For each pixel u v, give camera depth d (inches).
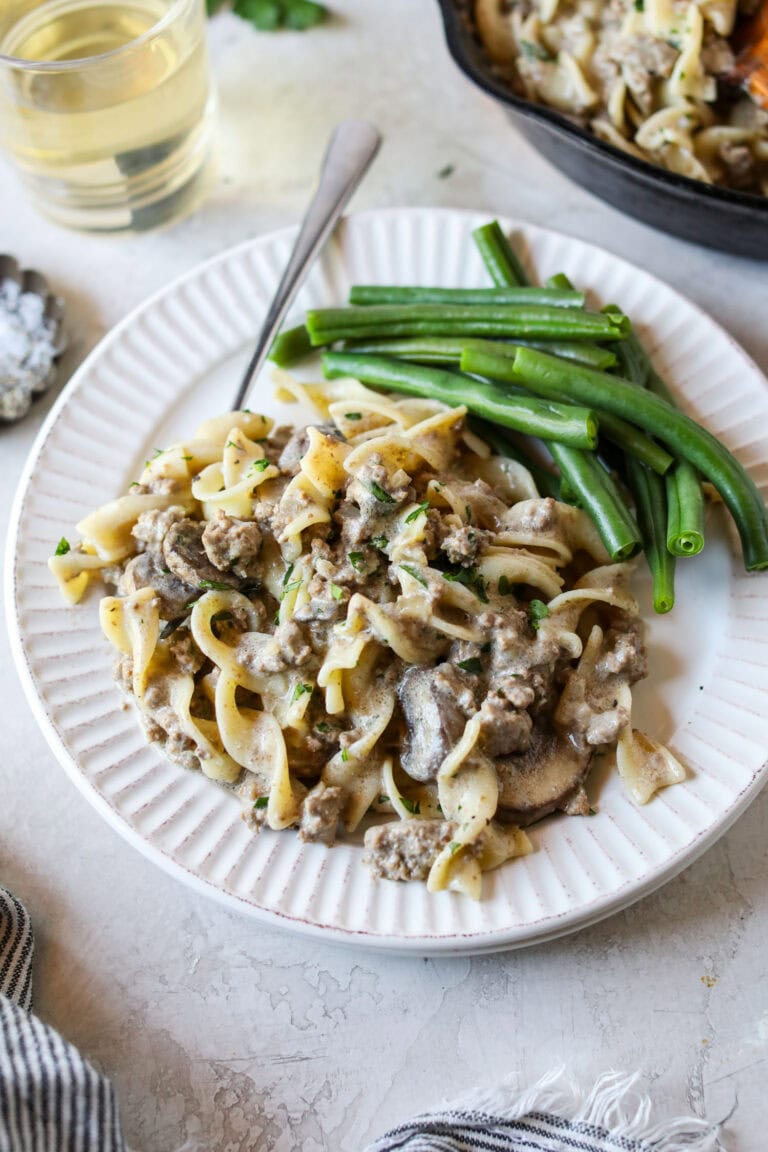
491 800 20.5
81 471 24.1
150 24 26.2
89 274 27.3
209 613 22.0
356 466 22.1
